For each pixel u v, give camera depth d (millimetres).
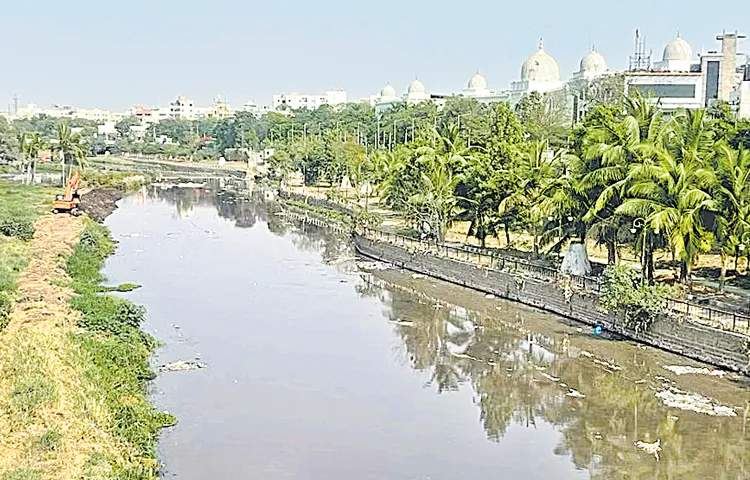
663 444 39031
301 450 38188
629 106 65750
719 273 67438
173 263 87812
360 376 49438
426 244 87750
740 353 47844
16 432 35406
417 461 37281
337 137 170500
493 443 39375
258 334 58656
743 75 162625
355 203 135125
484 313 65250
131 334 53938
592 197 63125
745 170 56125
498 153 78812
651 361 51062
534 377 49156
